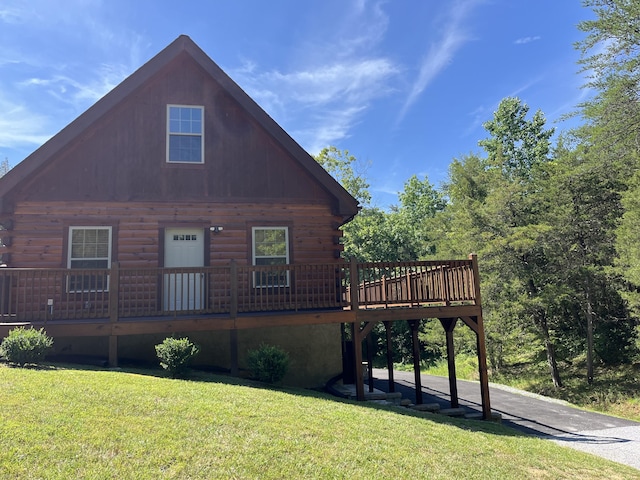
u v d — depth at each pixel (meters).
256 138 12.34
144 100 11.79
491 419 9.98
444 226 26.27
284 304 9.80
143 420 5.21
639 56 14.08
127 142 11.49
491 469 5.59
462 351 21.88
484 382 10.09
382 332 30.34
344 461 4.91
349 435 5.79
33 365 7.64
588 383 17.73
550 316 19.55
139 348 10.23
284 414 6.20
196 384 7.37
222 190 11.90
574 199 18.44
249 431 5.31
